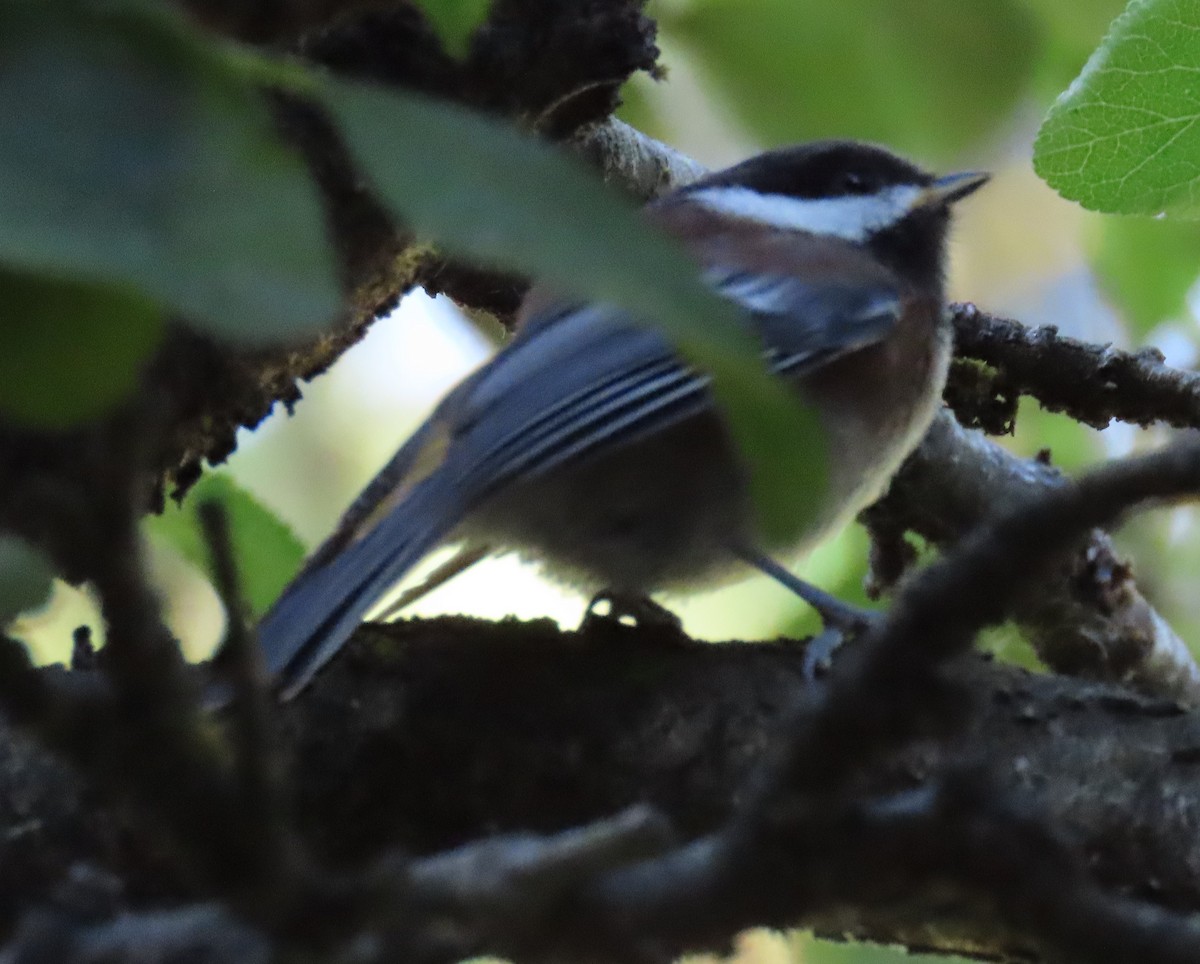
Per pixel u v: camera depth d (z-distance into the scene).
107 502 1.96
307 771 4.89
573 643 5.27
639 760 4.97
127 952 2.58
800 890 2.60
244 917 2.42
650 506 6.38
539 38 4.91
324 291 1.32
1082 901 2.66
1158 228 8.95
